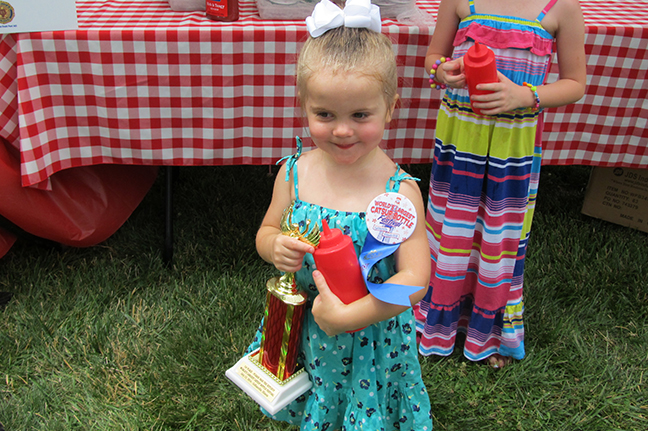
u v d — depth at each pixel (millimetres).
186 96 2037
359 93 1010
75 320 2146
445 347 1998
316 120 1069
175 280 2355
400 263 1163
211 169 3221
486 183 1747
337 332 1102
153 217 2801
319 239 1093
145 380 1913
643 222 2771
